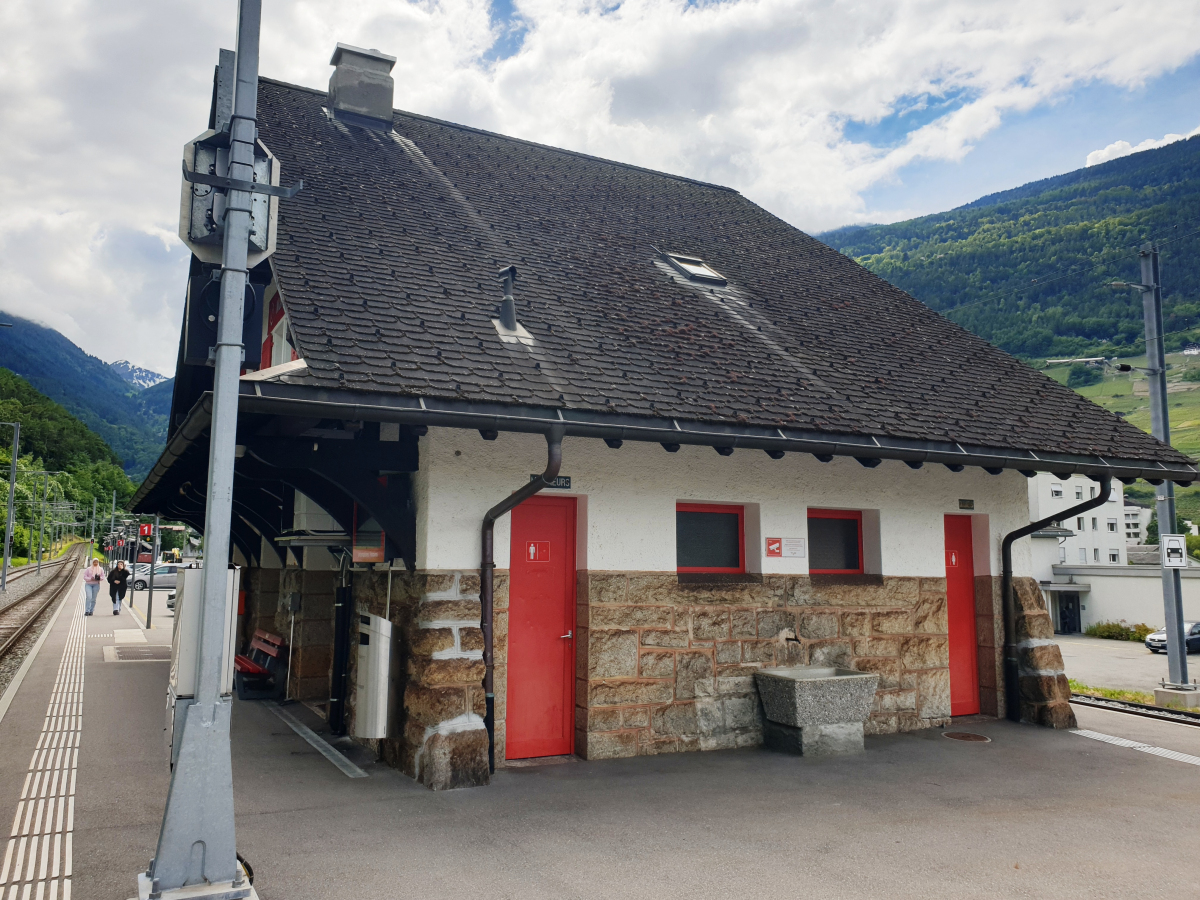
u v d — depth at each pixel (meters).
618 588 7.39
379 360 5.92
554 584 7.34
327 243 7.61
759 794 6.25
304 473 7.08
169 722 4.31
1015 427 8.85
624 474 7.52
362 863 4.66
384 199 9.25
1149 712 10.80
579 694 7.25
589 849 4.98
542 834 5.22
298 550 10.97
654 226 11.84
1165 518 12.57
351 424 6.46
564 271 9.05
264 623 12.70
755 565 8.23
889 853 5.03
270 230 4.42
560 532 7.41
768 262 12.03
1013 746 8.16
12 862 4.66
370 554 7.11
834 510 8.92
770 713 7.79
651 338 8.10
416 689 6.41
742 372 8.00
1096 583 43.31
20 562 82.31
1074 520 75.38
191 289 4.25
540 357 6.88
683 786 6.41
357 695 7.00
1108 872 4.79
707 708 7.68
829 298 11.35
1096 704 11.55
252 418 5.91
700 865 4.76
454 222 9.30
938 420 8.35
